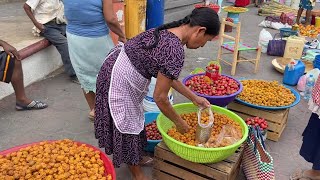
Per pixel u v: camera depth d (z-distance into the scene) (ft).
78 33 10.38
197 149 7.45
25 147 8.61
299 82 15.42
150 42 6.84
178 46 6.60
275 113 11.03
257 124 10.42
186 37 6.97
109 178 7.55
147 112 11.27
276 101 11.35
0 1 22.74
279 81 16.53
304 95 14.62
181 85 8.41
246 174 8.96
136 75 7.30
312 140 8.86
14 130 11.30
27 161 8.05
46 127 11.59
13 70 11.49
